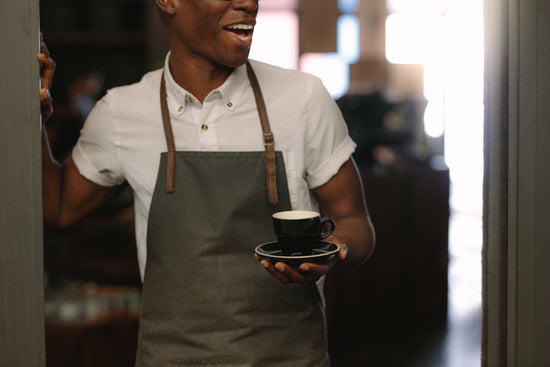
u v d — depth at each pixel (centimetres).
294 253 125
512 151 124
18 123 123
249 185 142
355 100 430
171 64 148
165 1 136
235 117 144
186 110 144
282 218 125
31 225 124
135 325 267
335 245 130
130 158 147
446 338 380
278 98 145
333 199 151
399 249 397
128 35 523
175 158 143
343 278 389
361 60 769
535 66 123
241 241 142
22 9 120
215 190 142
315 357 144
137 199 152
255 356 140
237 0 131
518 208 125
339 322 390
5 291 125
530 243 125
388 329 397
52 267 300
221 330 140
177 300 141
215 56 135
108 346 265
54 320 264
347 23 762
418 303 404
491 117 125
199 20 132
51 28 521
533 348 127
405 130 439
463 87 781
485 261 128
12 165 123
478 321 405
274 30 728
